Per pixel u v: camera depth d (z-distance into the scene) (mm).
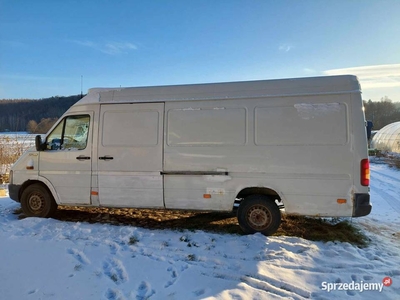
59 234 4965
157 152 5227
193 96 5137
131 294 3193
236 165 4926
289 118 4754
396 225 5746
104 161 5449
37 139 5727
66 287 3346
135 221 5887
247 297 3131
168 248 4426
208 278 3527
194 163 5086
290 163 4734
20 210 6660
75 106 5711
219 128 4996
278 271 3697
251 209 4961
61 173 5684
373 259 4109
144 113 5312
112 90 5543
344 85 4621
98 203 5531
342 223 5625
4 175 10508
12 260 4012
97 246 4480
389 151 24672
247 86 4961
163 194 5219
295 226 5398
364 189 4488
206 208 5074
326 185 4617
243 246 4426
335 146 4582
